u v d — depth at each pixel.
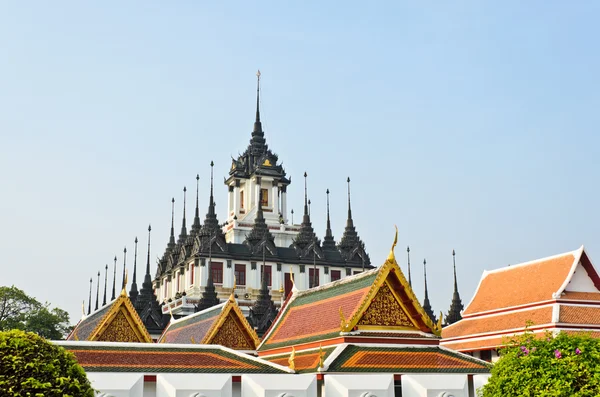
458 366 38.00
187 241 112.88
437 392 35.59
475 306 59.53
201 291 102.56
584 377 25.39
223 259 105.88
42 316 93.25
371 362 36.53
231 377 34.16
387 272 39.34
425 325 39.88
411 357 38.06
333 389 34.12
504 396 26.84
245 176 123.50
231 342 53.91
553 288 52.28
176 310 97.44
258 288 107.06
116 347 38.12
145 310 87.12
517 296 55.34
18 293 92.69
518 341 29.59
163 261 126.75
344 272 113.81
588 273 53.25
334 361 35.97
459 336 57.50
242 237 115.31
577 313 50.75
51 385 22.98
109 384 31.86
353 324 38.00
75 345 37.53
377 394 34.28
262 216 111.94
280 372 36.78
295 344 42.62
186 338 58.19
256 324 87.06
